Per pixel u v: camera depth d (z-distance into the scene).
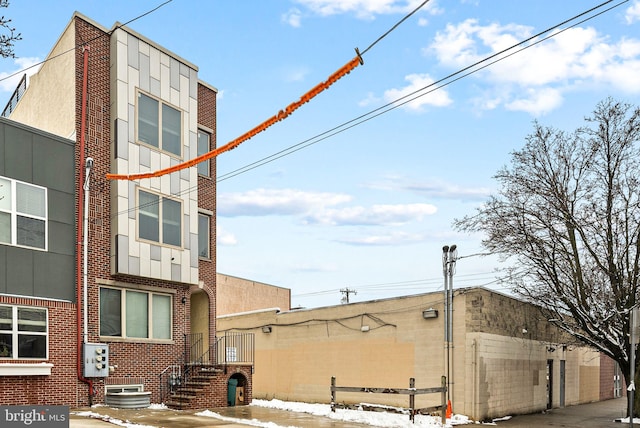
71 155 19.89
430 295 22.80
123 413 18.19
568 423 21.22
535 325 26.27
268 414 20.06
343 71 9.72
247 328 29.83
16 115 26.69
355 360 24.97
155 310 21.95
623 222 21.83
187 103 23.58
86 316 19.45
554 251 22.30
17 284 17.84
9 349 17.41
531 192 22.61
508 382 23.22
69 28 20.89
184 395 21.20
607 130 22.11
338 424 18.12
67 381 18.73
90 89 20.64
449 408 20.14
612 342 22.61
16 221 18.08
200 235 24.83
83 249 19.67
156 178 21.88
